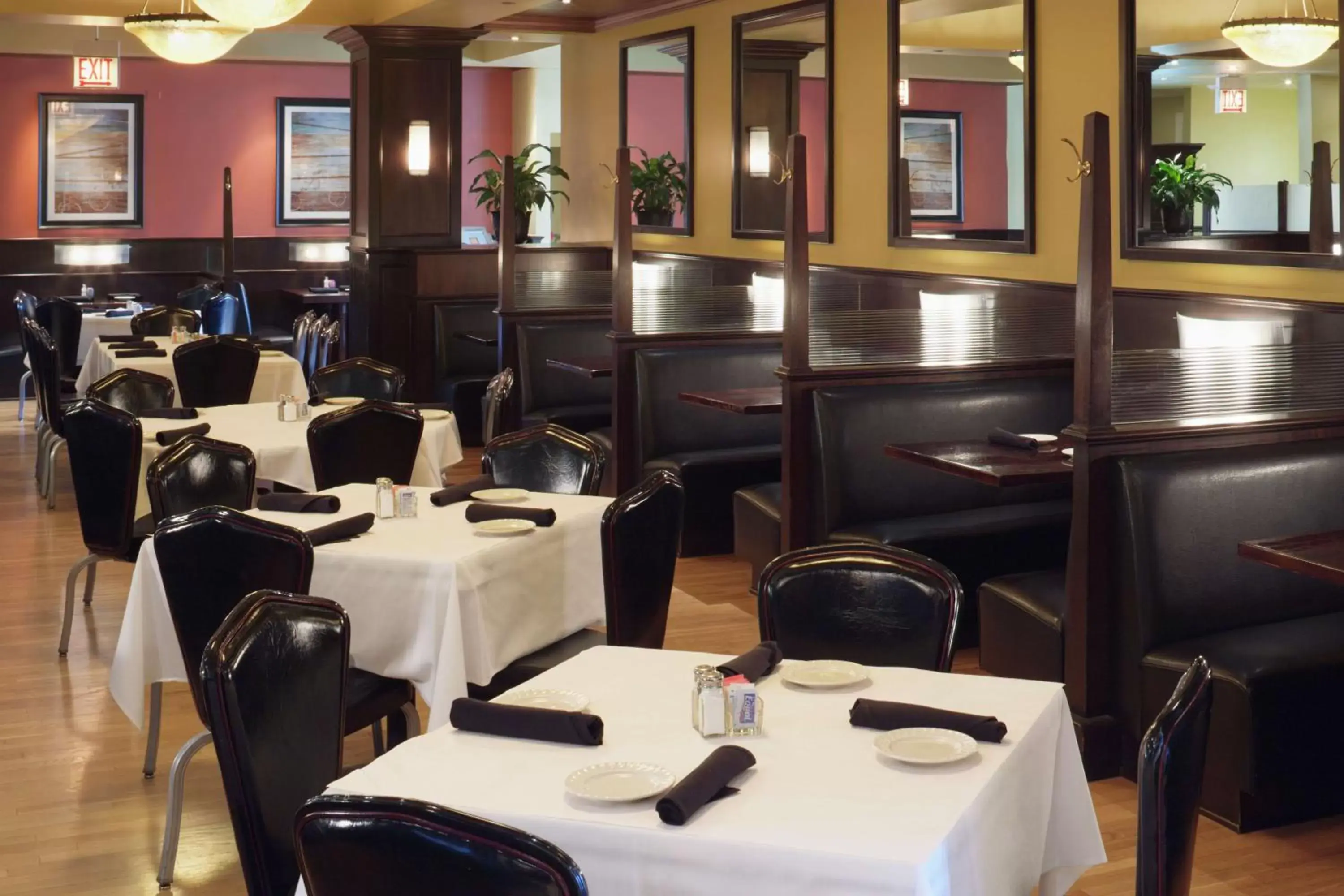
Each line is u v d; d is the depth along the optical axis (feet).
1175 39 19.51
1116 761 14.16
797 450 18.85
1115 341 20.93
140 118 44.34
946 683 9.21
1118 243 20.85
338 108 46.60
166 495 14.98
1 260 43.01
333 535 12.87
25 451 32.94
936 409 19.04
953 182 24.29
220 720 8.38
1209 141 19.08
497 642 12.59
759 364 24.31
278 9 22.27
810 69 28.04
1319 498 14.34
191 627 11.58
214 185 45.42
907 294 25.49
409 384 36.73
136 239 44.70
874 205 26.55
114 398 22.49
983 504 19.47
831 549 10.86
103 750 14.75
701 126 32.17
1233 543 13.96
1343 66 17.10
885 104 26.02
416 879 6.04
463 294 36.42
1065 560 19.13
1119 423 14.24
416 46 35.86
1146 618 13.69
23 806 13.30
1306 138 17.61
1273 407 14.87
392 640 12.29
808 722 8.50
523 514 13.67
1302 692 12.84
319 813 6.20
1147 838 6.91
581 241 38.42
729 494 23.82
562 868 5.86
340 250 46.50
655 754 8.00
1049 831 8.99
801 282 18.67
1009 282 22.89
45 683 16.90
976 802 7.29
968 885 7.07
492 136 48.06
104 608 20.11
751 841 6.81
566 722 8.15
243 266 46.01
